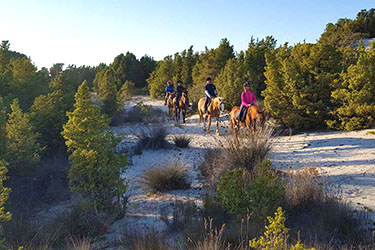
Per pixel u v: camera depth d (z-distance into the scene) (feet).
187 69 134.92
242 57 96.27
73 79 62.54
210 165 28.37
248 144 28.09
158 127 45.68
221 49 103.30
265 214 15.94
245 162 26.63
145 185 27.02
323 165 27.20
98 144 22.16
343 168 25.43
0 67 57.47
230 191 16.99
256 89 71.61
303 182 18.67
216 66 102.89
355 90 39.34
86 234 18.78
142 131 44.32
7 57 58.95
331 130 41.81
